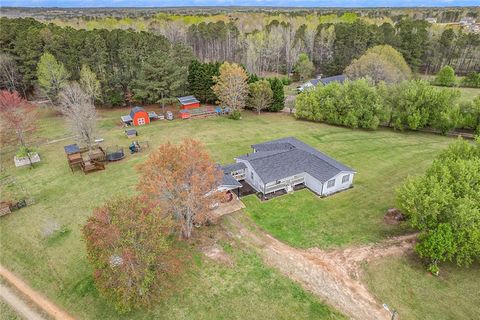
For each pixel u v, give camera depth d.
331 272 22.97
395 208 29.36
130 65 58.97
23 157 36.97
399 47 85.31
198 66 61.12
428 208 22.75
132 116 50.66
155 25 125.12
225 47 108.25
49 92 53.94
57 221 27.66
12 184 33.19
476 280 22.62
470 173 23.84
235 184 30.34
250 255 24.34
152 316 19.58
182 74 60.12
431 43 90.44
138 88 58.28
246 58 94.19
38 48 56.72
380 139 46.84
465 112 49.53
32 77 57.34
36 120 46.94
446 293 21.70
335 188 32.47
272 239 26.05
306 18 152.25
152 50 61.75
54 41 56.12
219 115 56.41
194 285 21.66
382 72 63.53
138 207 19.97
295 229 27.19
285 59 103.31
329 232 26.88
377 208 29.91
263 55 98.44
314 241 25.89
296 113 55.31
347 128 51.81
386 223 27.84
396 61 68.69
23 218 28.14
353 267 23.39
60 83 53.16
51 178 34.31
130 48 59.16
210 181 23.92
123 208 19.48
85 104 40.94
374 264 23.59
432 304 21.02
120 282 18.20
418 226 23.47
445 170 24.25
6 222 27.69
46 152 40.41
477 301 21.11
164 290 20.27
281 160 33.28
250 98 57.31
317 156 34.47
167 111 58.31
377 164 38.41
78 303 20.56
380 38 86.50
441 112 48.12
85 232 19.28
